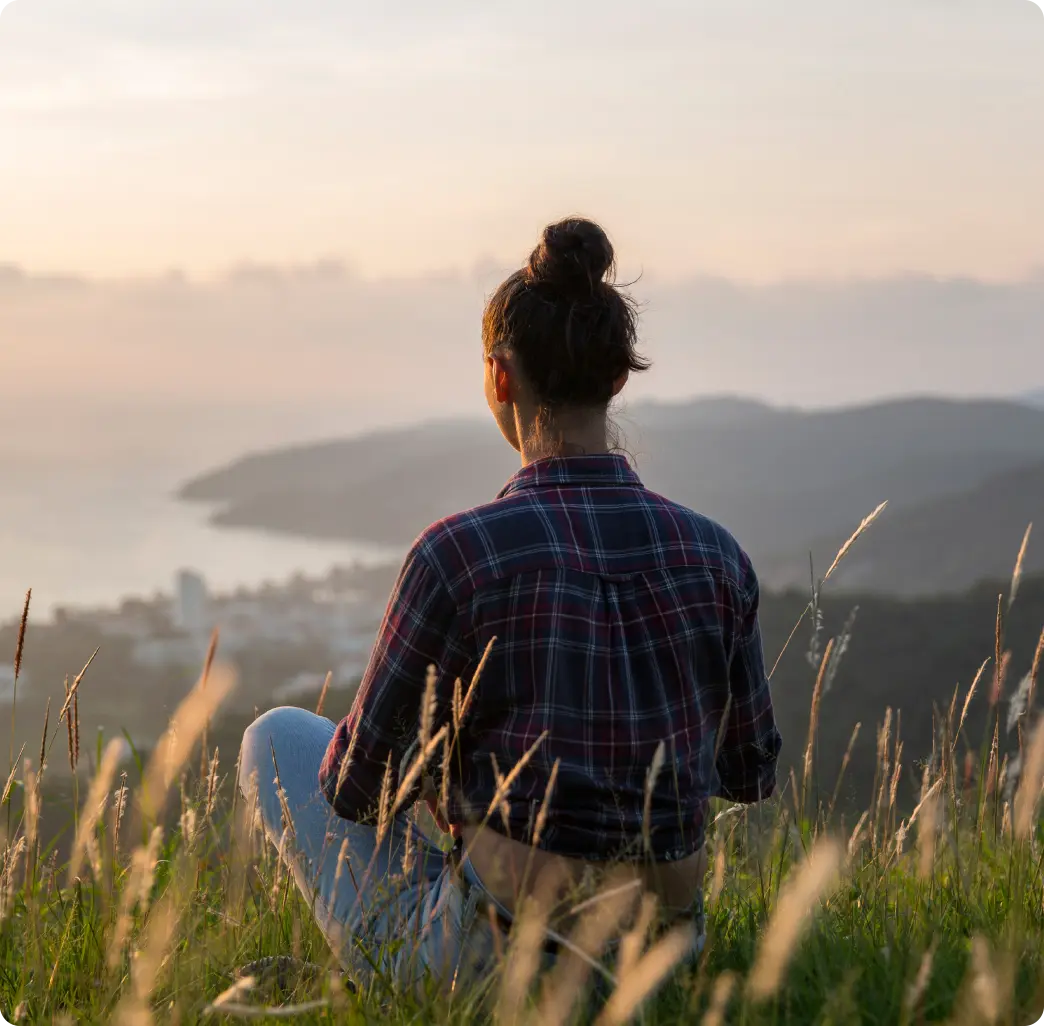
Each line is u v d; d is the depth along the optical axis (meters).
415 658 1.85
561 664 1.80
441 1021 1.69
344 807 1.96
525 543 1.85
